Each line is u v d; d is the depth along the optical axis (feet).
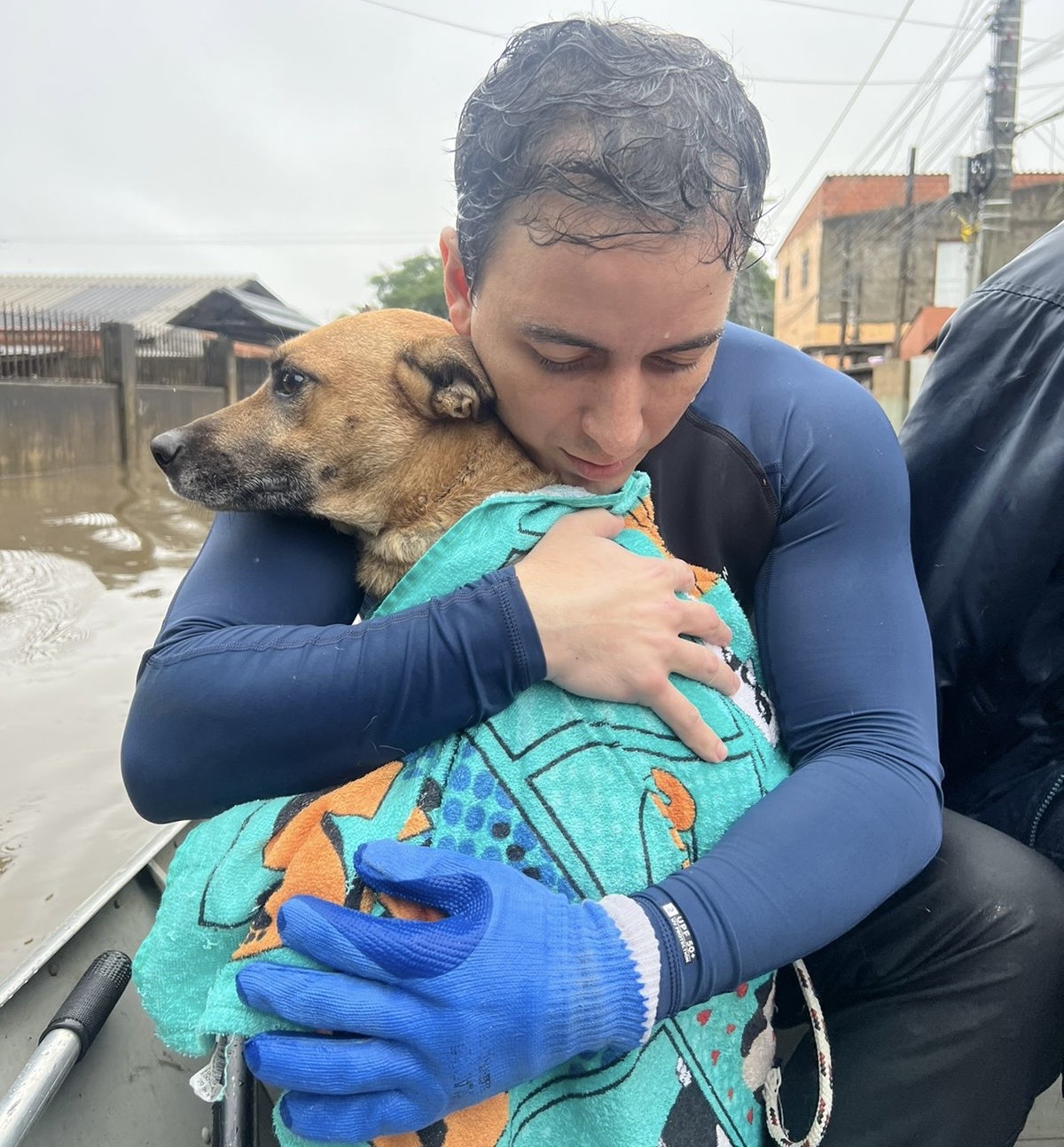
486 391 5.79
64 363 55.62
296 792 4.91
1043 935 4.94
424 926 3.98
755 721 5.36
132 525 39.32
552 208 4.04
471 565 5.21
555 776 4.59
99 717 19.34
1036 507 5.87
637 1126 4.27
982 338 6.35
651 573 5.06
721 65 4.50
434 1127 4.11
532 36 4.43
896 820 4.70
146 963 4.83
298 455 6.02
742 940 4.21
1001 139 52.95
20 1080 5.14
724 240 4.22
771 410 5.75
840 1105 5.10
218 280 115.96
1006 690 6.37
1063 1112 6.63
